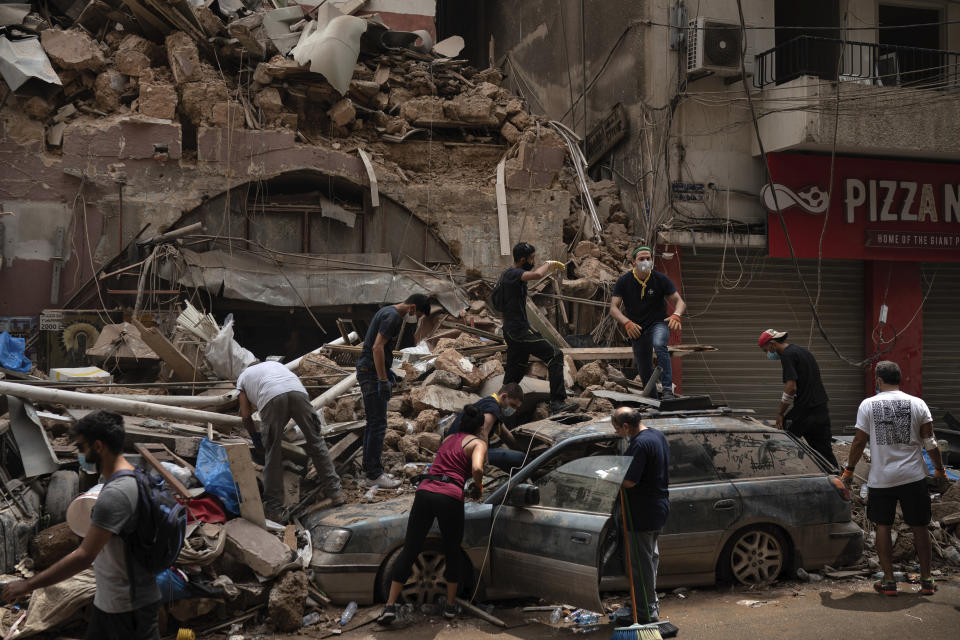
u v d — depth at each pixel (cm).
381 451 650
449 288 1107
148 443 632
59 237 1020
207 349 822
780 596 571
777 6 1380
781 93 1238
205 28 1117
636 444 484
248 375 599
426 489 505
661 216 1271
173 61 1070
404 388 841
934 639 488
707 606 549
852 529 615
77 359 966
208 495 565
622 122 1354
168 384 753
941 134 1246
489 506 547
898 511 702
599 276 1158
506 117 1246
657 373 785
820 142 1196
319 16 1173
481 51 2014
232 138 1079
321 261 1091
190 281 1001
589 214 1276
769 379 1342
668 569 559
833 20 1349
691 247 1298
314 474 663
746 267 1330
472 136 1237
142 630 341
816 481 608
